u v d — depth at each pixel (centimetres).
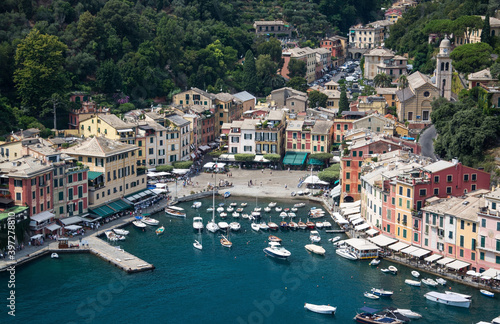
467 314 17512
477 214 19075
